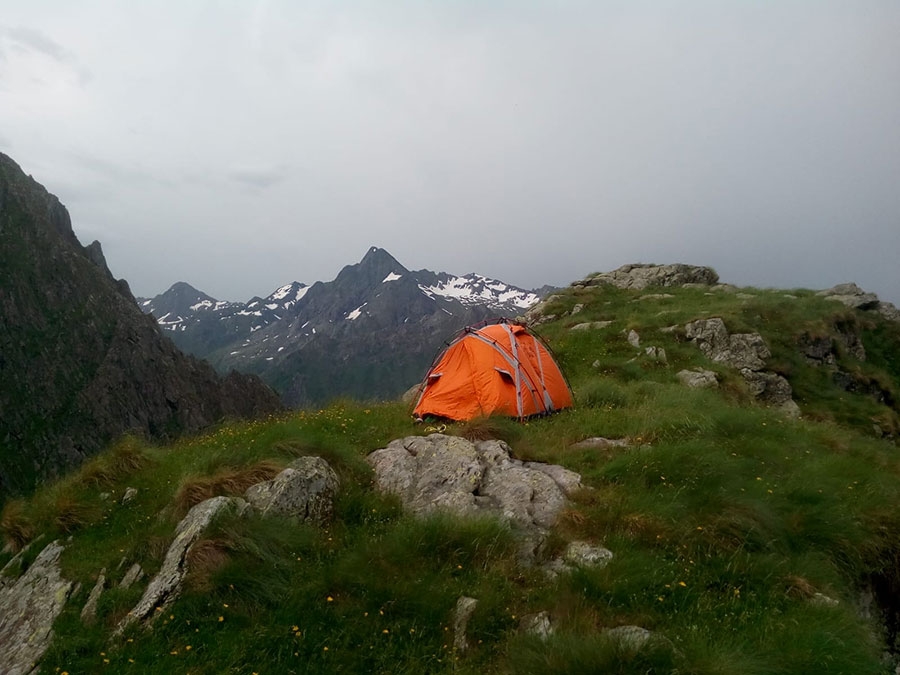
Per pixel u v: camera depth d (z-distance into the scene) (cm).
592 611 747
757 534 930
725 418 1516
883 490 1231
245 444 1248
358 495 1074
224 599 795
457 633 749
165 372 17588
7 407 14512
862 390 2867
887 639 933
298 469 1041
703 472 1098
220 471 1065
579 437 1419
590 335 2891
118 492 1205
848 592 910
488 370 1656
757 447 1349
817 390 2650
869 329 3434
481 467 1150
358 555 867
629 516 954
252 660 714
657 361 2527
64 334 16575
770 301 3222
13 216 18025
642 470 1118
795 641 695
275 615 773
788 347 2841
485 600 776
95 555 973
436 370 1764
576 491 1063
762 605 797
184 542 878
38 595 915
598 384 1941
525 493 1051
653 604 775
